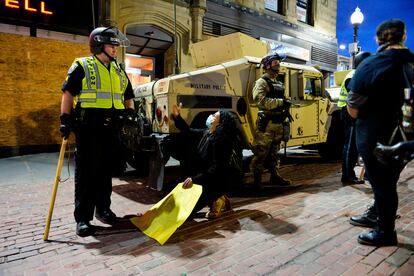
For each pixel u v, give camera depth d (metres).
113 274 2.30
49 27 8.32
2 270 2.41
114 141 3.32
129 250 2.71
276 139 4.52
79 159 3.12
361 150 2.51
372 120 2.40
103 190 3.40
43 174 5.91
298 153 8.38
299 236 2.87
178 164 6.84
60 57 8.54
